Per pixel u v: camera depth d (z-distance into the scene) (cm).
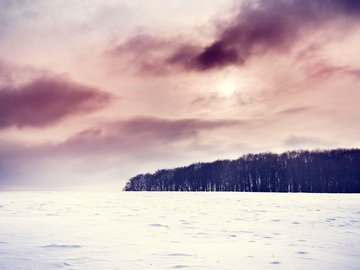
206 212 2417
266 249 998
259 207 2970
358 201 4066
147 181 14675
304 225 1616
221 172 13650
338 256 898
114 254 916
